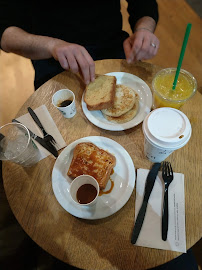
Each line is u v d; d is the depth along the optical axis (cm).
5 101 190
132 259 66
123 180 78
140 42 101
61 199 74
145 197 73
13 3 109
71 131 91
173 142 61
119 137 89
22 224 73
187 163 81
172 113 66
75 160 77
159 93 85
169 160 82
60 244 69
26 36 108
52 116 95
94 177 74
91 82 99
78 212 71
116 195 75
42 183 80
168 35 211
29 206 76
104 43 129
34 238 71
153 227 69
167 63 198
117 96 94
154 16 118
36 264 91
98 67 107
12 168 84
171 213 71
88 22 119
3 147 84
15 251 86
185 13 223
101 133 90
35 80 130
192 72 193
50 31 121
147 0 122
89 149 79
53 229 72
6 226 91
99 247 68
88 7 115
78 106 98
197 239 67
